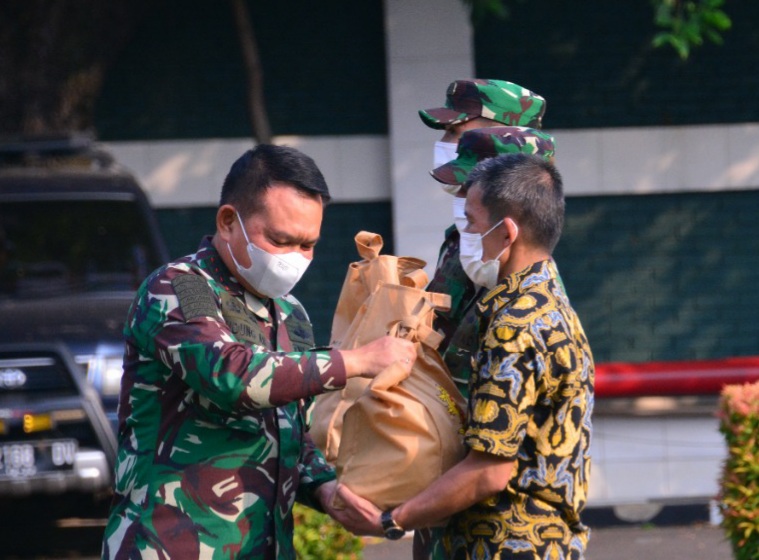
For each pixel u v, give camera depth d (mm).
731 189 21375
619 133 21266
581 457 7242
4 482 15414
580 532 7457
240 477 7148
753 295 21422
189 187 21453
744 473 12539
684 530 17922
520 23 21203
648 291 21422
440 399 7484
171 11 21312
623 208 21422
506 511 7188
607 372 18812
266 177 7109
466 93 9312
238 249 7234
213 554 7039
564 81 21266
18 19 18219
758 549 12453
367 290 8750
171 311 7035
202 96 21453
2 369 15695
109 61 19547
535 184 7332
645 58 21266
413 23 20844
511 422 6938
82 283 17609
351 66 21469
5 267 17703
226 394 6805
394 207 21031
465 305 8727
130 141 21375
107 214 18375
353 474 7395
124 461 7270
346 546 13867
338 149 21469
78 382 15742
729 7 21203
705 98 21312
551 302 7203
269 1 21375
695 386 18781
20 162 19016
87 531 17984
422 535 8922
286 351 7664
